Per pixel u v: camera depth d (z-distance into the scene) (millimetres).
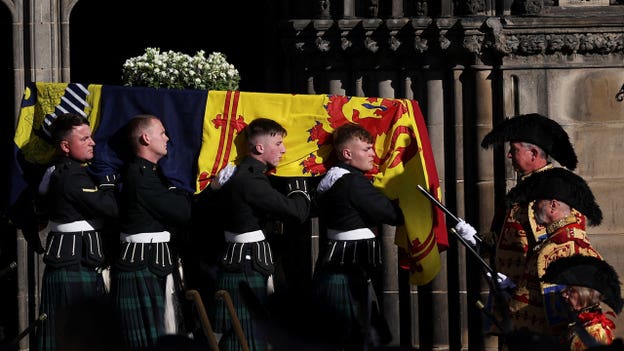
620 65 24547
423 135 20094
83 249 19031
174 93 19656
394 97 24422
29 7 25125
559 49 24312
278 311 10789
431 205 19812
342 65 24453
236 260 19047
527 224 18625
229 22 29609
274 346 10805
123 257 18969
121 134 19516
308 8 24641
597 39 24266
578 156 24562
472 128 24328
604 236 24562
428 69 24266
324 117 19719
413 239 19641
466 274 24344
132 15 30062
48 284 19047
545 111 24391
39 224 19984
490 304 18875
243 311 19000
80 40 30031
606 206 24547
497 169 24297
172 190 19203
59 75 25281
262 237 19234
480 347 24266
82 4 30016
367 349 18281
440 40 23859
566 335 16266
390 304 24266
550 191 17781
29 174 19719
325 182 19250
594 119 24500
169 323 19109
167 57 21438
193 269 20875
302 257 24734
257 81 29141
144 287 18922
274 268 20469
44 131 19656
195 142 19562
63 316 10359
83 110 19688
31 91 19812
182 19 29891
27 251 24984
